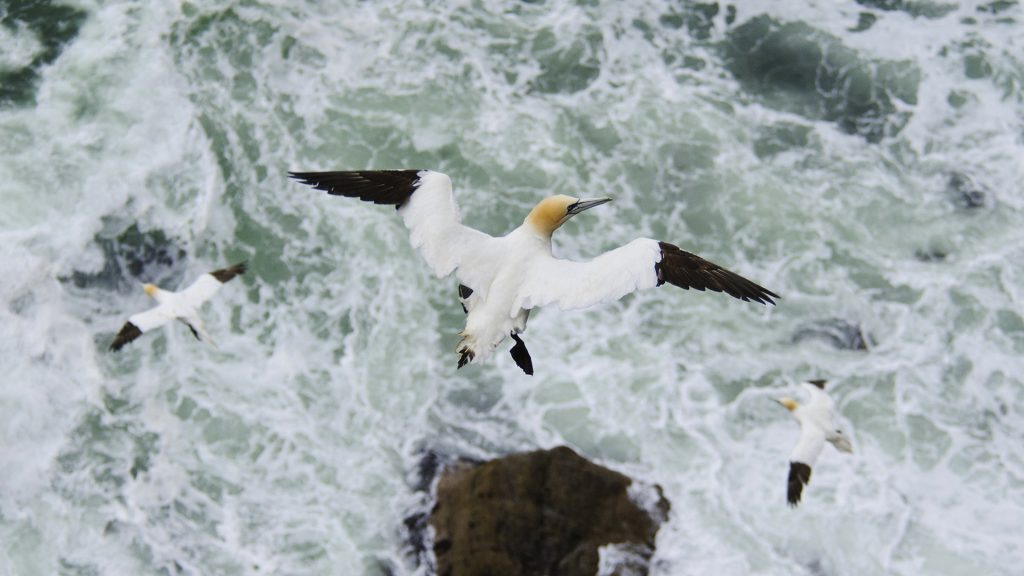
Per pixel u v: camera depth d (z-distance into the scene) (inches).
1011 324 739.4
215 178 791.1
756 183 818.2
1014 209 809.5
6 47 845.8
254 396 687.7
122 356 698.2
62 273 733.9
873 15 924.0
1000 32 909.8
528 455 617.6
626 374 703.1
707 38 908.6
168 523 633.0
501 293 313.9
